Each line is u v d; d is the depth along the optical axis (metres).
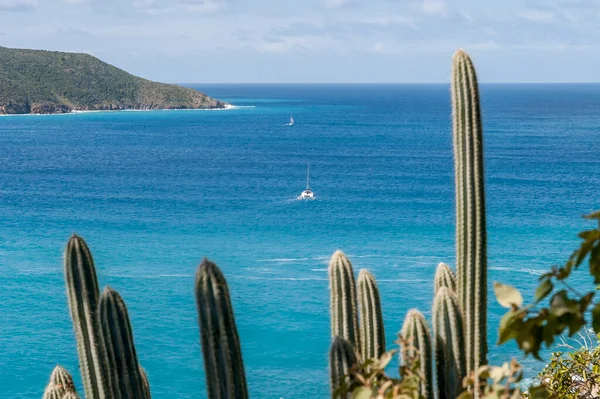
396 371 26.42
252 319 40.19
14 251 56.69
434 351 5.57
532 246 55.97
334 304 6.18
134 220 70.06
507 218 67.62
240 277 49.03
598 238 2.99
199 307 4.92
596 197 79.75
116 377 6.20
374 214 72.12
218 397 4.93
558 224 64.81
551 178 93.94
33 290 46.09
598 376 8.06
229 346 4.90
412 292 44.62
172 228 65.88
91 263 6.75
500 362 27.75
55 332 38.81
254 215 72.31
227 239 61.16
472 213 5.45
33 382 33.50
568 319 3.04
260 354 35.62
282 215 72.25
